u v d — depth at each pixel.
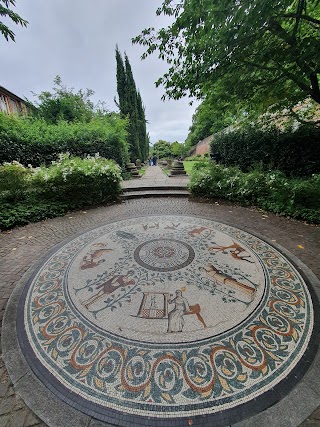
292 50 3.77
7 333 1.83
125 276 2.62
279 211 4.88
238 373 1.47
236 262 2.89
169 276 2.61
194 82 4.49
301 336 1.74
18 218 4.53
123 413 1.27
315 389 1.36
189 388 1.38
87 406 1.31
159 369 1.51
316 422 1.21
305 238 3.61
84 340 1.75
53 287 2.44
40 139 8.23
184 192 7.05
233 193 5.99
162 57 4.37
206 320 1.92
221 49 3.73
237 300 2.17
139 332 1.81
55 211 5.21
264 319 1.92
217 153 11.02
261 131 7.89
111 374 1.48
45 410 1.29
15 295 2.32
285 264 2.81
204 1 3.15
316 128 6.57
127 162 12.98
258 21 3.25
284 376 1.44
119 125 11.87
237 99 5.45
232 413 1.25
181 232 3.96
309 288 2.33
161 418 1.24
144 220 4.68
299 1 3.45
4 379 1.46
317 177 5.02
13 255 3.22
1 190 4.95
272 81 4.78
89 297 2.26
